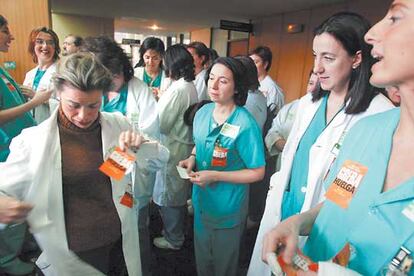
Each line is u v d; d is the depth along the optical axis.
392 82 0.56
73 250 1.14
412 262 0.54
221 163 1.49
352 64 1.11
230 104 1.50
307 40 6.68
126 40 7.80
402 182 0.60
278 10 6.99
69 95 1.02
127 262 1.27
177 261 2.25
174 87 2.06
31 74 2.68
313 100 1.33
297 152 1.32
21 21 2.70
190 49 3.05
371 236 0.60
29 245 2.10
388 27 0.56
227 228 1.54
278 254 0.68
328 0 5.71
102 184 1.19
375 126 0.72
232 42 9.90
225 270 1.64
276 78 7.82
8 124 1.75
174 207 2.23
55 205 1.09
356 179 0.69
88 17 9.10
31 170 1.04
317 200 1.15
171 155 2.08
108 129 1.21
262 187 2.51
